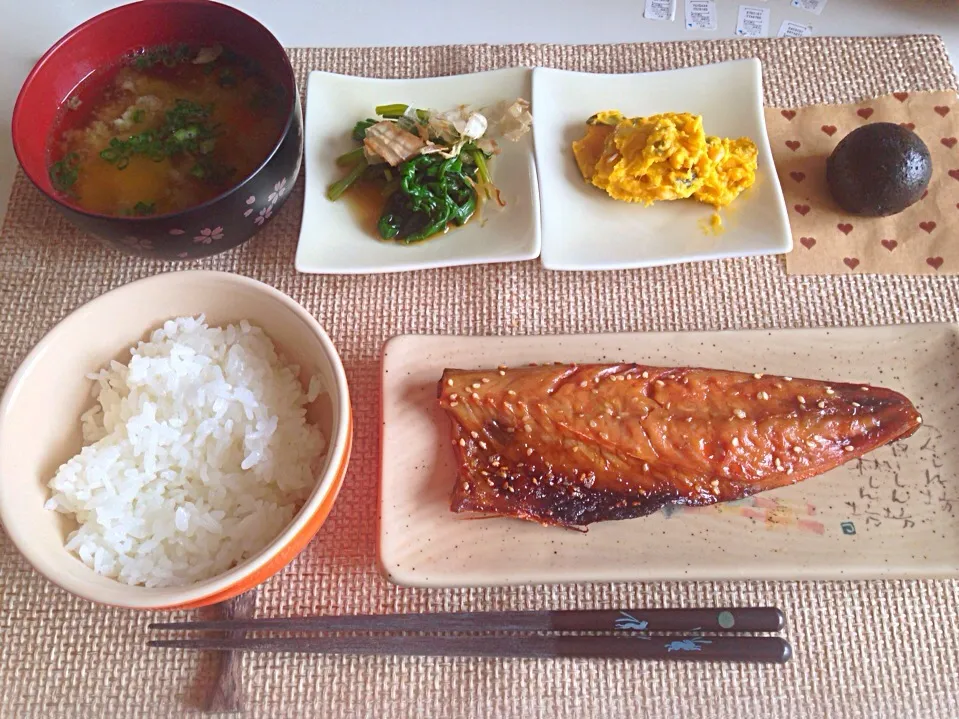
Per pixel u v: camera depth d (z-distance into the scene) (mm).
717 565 344
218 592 296
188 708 337
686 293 408
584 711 335
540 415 353
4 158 440
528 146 420
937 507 355
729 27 478
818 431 349
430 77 451
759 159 421
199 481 337
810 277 411
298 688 340
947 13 479
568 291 409
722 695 337
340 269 393
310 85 433
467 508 350
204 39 403
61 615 349
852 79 457
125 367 342
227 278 340
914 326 383
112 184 381
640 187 413
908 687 338
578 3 487
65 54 384
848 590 352
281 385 353
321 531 365
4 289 407
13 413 313
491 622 335
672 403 354
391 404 374
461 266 414
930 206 422
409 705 338
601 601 352
